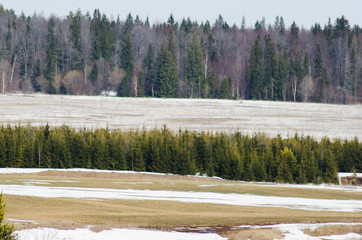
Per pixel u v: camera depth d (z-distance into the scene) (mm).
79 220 78500
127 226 75312
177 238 70312
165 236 70625
